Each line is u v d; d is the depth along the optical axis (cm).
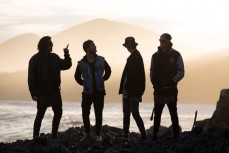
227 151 751
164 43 970
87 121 1066
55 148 870
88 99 1055
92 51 1045
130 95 1038
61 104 1044
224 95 1570
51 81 1023
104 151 889
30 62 1018
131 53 1042
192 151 806
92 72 1048
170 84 973
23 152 877
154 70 984
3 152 893
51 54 1030
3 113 7300
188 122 5412
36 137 948
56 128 1050
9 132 3678
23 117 5975
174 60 970
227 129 884
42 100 1019
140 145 943
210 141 821
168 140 972
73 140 1116
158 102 985
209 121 1603
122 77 1060
